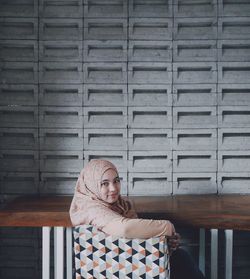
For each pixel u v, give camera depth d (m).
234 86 2.68
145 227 1.58
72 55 2.67
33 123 2.67
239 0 2.67
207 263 2.67
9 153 2.68
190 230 2.71
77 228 1.64
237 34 2.66
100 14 2.65
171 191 2.70
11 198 2.72
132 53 2.66
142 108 2.67
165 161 2.71
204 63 2.67
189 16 2.66
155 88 2.67
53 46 2.67
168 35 2.67
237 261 2.71
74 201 1.90
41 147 2.68
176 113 2.68
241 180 2.74
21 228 2.70
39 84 2.66
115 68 2.68
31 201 2.46
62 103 2.67
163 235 1.61
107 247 1.61
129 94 2.67
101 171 1.85
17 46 2.66
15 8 2.65
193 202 2.44
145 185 2.71
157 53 2.68
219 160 2.70
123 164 2.69
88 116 2.68
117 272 1.62
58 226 2.10
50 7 2.66
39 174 2.70
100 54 2.67
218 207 2.29
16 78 2.66
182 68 2.69
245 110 2.69
